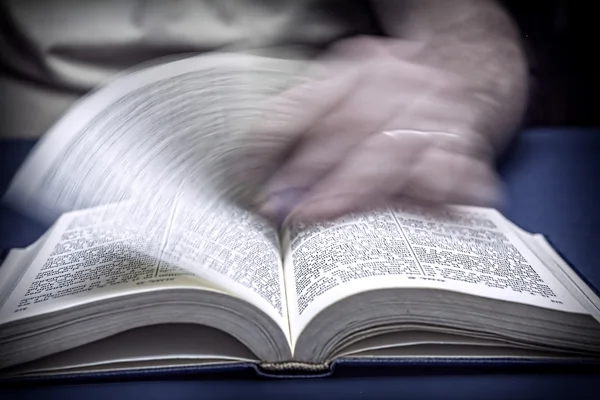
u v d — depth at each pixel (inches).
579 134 22.8
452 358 11.0
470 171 14.9
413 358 11.0
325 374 10.9
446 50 19.0
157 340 11.3
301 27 24.4
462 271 12.0
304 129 14.6
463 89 17.2
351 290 11.1
